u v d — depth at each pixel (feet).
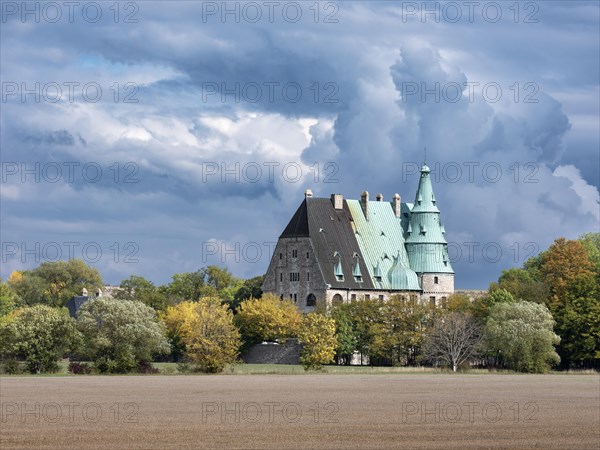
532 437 369.71
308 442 354.13
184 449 338.75
